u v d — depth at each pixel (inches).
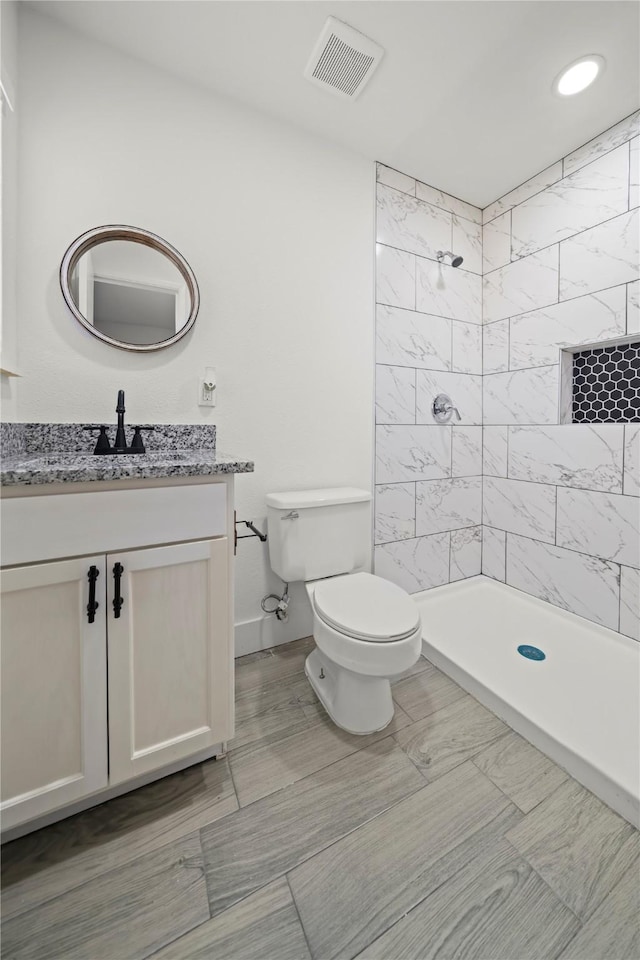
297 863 32.7
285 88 56.0
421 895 30.5
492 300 82.9
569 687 52.7
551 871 32.1
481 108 59.0
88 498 31.9
